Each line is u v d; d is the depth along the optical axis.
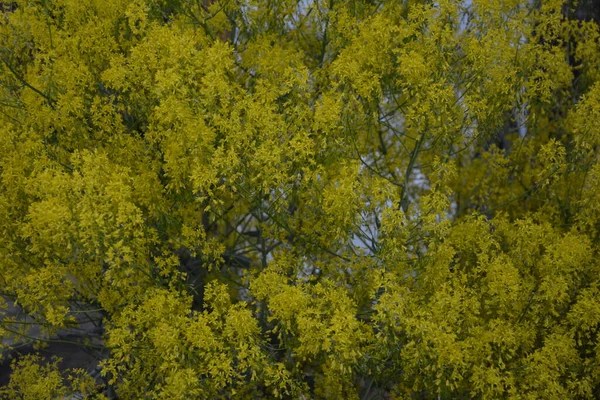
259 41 4.97
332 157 4.54
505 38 4.82
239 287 5.49
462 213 6.62
